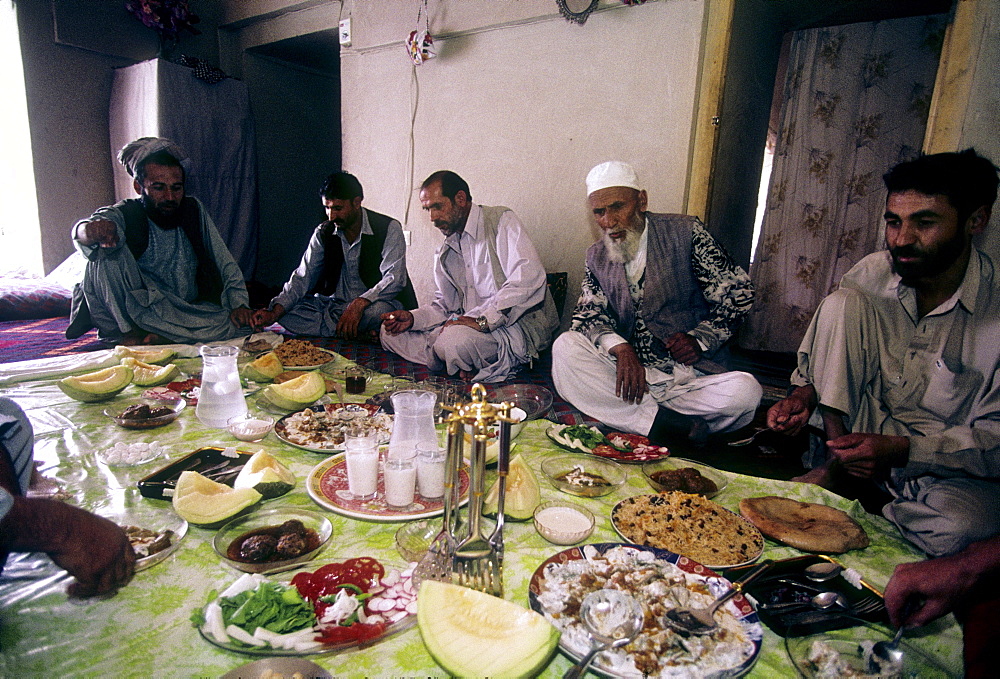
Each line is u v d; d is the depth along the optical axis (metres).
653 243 2.99
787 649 1.02
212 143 6.77
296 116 8.00
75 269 5.99
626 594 1.06
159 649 0.97
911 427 2.05
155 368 2.32
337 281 4.76
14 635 1.00
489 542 1.19
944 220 1.80
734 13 3.99
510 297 3.79
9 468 1.21
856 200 5.07
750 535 1.35
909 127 4.80
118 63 6.81
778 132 5.33
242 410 1.94
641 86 4.37
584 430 1.97
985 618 1.07
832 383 2.12
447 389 2.27
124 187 6.85
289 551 1.19
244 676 0.89
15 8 5.99
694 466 1.81
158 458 1.65
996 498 1.43
